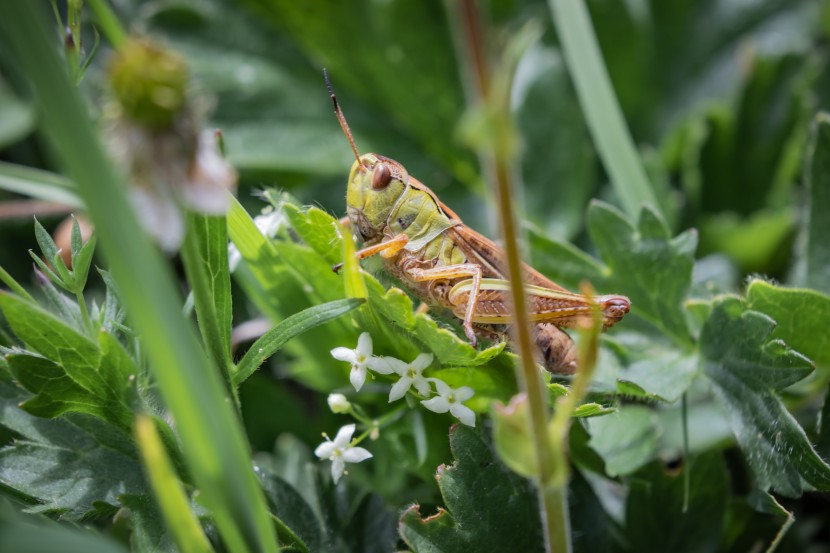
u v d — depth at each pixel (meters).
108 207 0.15
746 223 0.21
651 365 0.18
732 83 0.23
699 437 0.19
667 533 0.18
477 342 0.19
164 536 0.17
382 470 0.19
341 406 0.18
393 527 0.18
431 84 0.23
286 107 0.22
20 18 0.15
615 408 0.17
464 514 0.17
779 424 0.17
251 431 0.20
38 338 0.16
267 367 0.21
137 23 0.22
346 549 0.18
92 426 0.17
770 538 0.18
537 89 0.22
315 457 0.19
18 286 0.17
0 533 0.15
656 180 0.21
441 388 0.17
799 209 0.21
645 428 0.18
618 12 0.23
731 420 0.18
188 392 0.15
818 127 0.19
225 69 0.22
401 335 0.17
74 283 0.17
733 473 0.20
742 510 0.18
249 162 0.22
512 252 0.15
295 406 0.20
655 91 0.24
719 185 0.22
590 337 0.15
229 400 0.16
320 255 0.18
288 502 0.17
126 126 0.15
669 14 0.24
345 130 0.19
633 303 0.19
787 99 0.22
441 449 0.18
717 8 0.24
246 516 0.15
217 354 0.16
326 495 0.18
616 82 0.23
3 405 0.17
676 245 0.19
